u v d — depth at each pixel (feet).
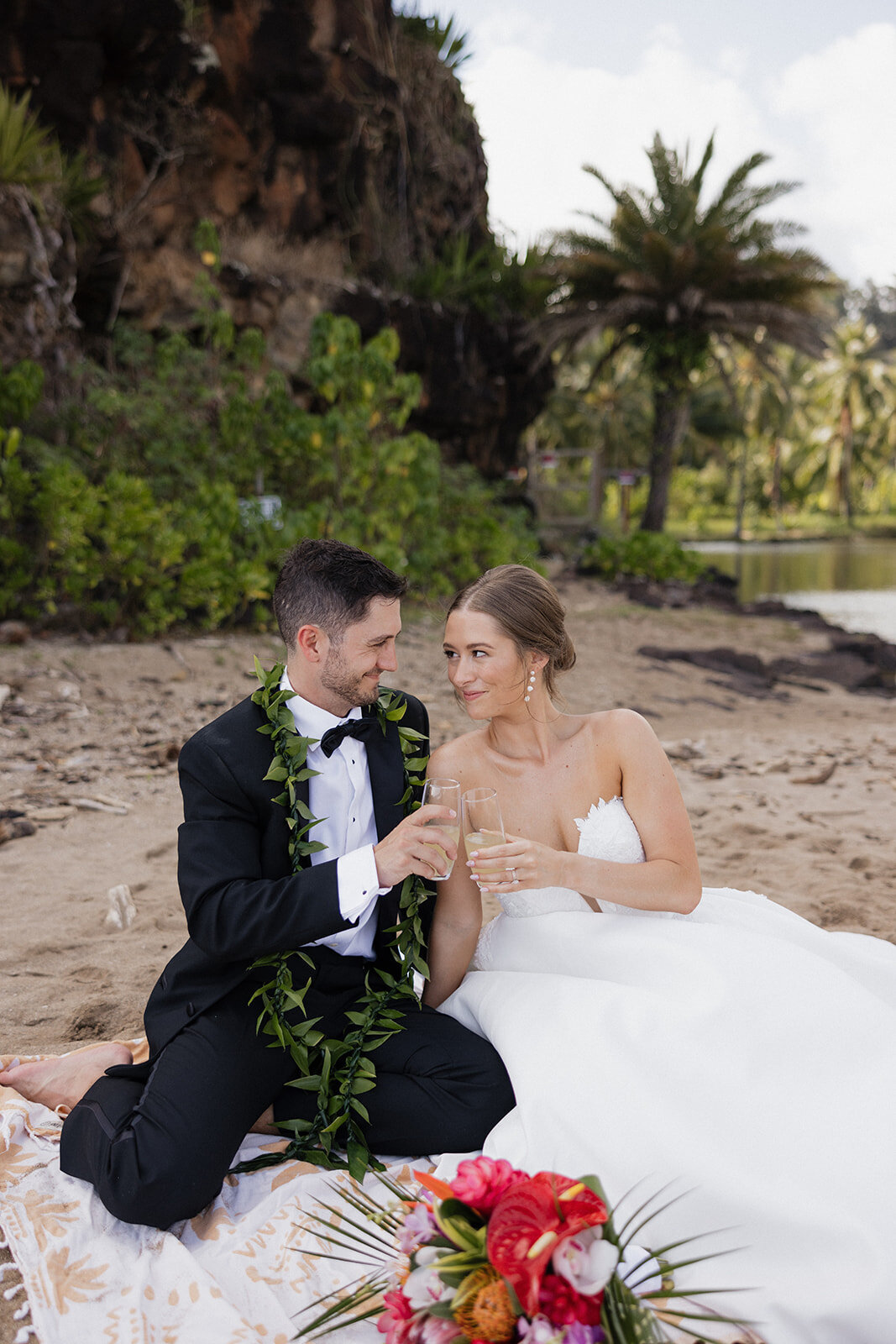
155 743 21.44
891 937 12.46
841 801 19.38
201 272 37.09
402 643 33.40
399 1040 7.89
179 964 7.77
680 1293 5.54
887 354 202.69
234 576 31.71
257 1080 7.50
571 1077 6.82
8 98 34.99
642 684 32.01
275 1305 6.29
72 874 14.58
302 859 7.63
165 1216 6.84
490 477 66.80
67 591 29.73
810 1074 6.64
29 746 20.70
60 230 36.76
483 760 8.58
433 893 8.21
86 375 36.14
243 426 35.96
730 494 222.28
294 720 7.66
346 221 53.36
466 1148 7.59
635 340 80.48
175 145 44.16
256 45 47.37
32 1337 5.98
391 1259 6.48
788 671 36.22
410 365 55.62
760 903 9.14
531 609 8.02
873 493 238.89
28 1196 7.11
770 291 74.23
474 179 69.46
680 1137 6.38
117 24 41.29
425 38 65.21
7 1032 10.00
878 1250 5.75
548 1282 4.76
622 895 7.75
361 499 36.94
